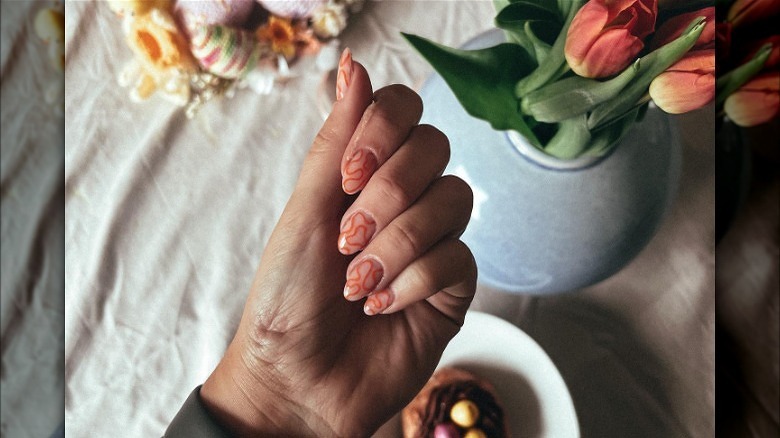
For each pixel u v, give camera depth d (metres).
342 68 0.24
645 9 0.21
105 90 0.35
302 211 0.27
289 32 0.32
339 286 0.27
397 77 0.33
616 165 0.26
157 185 0.35
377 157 0.23
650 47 0.21
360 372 0.28
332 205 0.27
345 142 0.25
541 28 0.23
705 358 0.34
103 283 0.35
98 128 0.35
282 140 0.34
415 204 0.23
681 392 0.34
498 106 0.24
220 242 0.34
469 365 0.32
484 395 0.31
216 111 0.34
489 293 0.33
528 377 0.32
